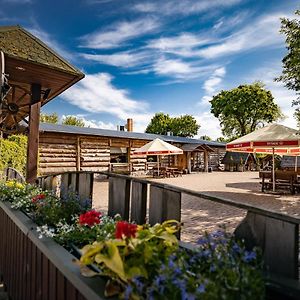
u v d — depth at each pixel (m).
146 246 1.25
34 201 3.10
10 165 9.95
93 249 1.29
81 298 1.39
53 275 1.80
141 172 20.27
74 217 2.40
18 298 2.72
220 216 5.98
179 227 1.49
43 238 2.04
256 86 35.19
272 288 1.11
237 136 38.06
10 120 9.03
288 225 1.20
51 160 15.46
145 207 2.09
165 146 16.38
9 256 3.19
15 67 5.30
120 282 1.17
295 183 10.17
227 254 1.11
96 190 11.34
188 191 1.70
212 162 27.34
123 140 19.23
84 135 16.84
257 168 27.52
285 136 8.76
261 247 1.30
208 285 0.94
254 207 1.35
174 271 1.02
